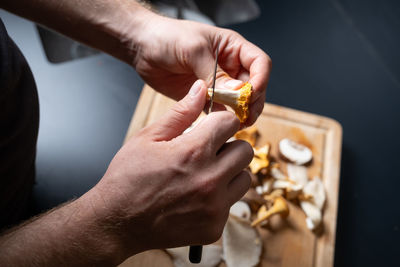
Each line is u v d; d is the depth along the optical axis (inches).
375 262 26.9
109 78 30.2
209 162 15.9
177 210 15.7
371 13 34.1
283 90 30.8
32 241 15.3
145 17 21.3
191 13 31.4
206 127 16.1
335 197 26.5
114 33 21.5
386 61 32.6
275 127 28.1
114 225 15.6
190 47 20.2
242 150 16.6
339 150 27.7
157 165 15.5
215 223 16.5
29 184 23.8
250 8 33.2
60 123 28.3
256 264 24.3
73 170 27.2
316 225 25.3
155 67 22.2
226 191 16.5
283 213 24.9
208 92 19.0
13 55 18.7
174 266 23.5
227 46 20.9
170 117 16.9
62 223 15.5
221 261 24.1
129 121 29.2
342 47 32.7
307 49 32.3
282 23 33.0
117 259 16.0
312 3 34.1
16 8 20.6
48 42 30.4
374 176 29.1
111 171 15.9
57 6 20.5
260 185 26.0
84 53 30.5
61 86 29.4
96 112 29.1
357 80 31.7
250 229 25.0
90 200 15.7
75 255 15.4
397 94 31.6
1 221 21.8
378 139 30.1
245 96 18.8
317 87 31.1
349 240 27.3
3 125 18.8
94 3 20.8
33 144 21.7
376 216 28.1
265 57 20.2
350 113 30.6
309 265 24.7
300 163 27.0
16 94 19.4
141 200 15.5
